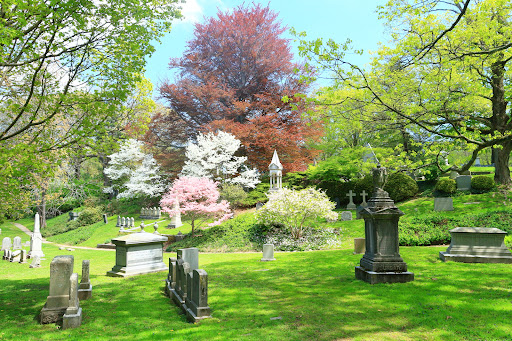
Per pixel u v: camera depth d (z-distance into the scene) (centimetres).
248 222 2408
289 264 1374
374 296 802
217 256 1844
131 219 3272
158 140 4372
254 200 3183
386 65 1334
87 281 954
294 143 3709
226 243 2161
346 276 1062
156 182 4162
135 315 766
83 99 870
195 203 2361
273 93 3972
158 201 4209
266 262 1472
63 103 877
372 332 585
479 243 1201
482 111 1906
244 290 952
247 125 3653
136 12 905
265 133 3488
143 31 922
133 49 883
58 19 778
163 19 1005
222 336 589
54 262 758
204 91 4003
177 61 4509
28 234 3994
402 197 2712
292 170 3581
